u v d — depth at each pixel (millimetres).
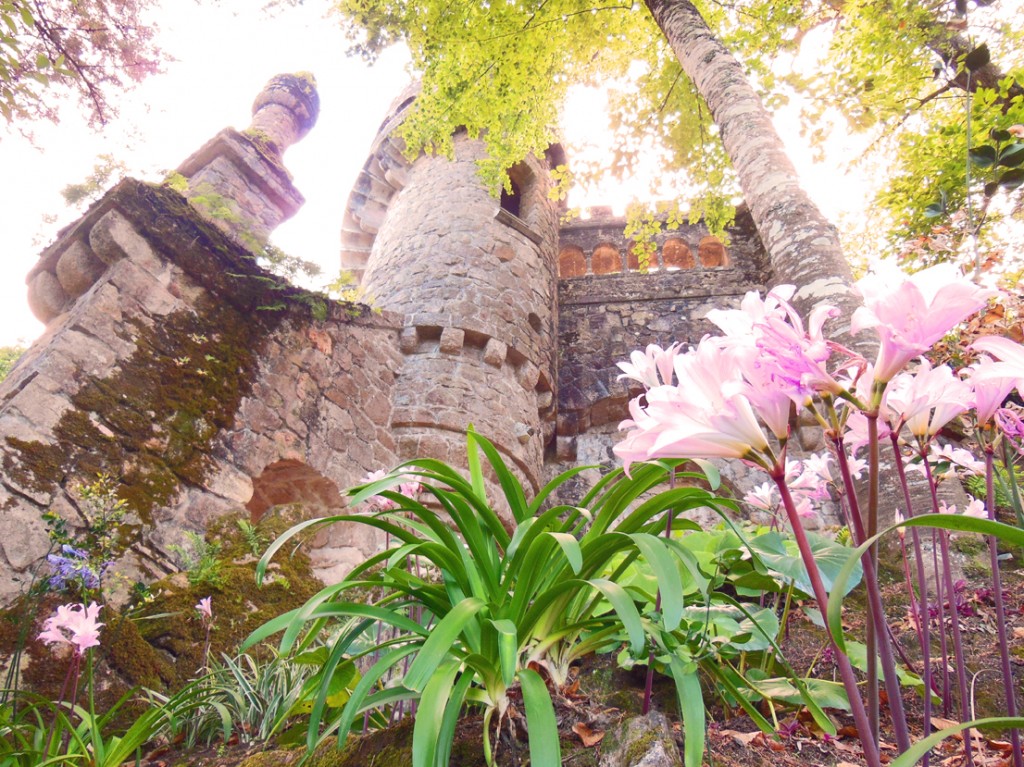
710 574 1715
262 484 5559
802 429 8352
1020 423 979
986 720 575
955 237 1382
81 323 4172
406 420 7020
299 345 6039
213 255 5414
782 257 3979
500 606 1386
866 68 7016
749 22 7777
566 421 9359
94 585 2289
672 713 1568
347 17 6523
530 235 9883
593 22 7449
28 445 3492
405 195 10664
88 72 5309
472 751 1343
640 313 10547
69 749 2016
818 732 1457
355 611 1294
